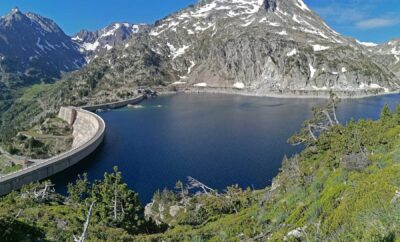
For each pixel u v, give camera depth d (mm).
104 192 57125
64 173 132875
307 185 51969
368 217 29328
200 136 167750
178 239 46812
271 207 52500
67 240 37812
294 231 35375
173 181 106188
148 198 94875
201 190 96438
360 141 58156
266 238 40812
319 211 37750
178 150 142875
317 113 90750
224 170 112125
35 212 50312
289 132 164875
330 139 69375
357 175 41969
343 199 36656
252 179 102750
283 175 70750
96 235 42969
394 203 29141
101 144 168125
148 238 46094
